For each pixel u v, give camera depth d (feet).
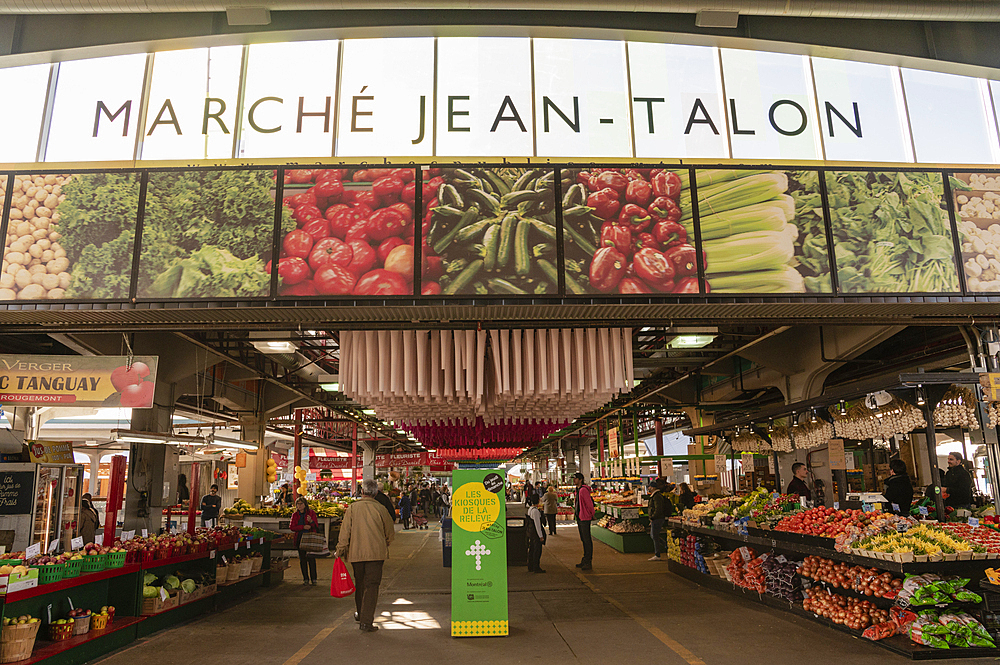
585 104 28.32
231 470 93.91
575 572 35.60
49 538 29.17
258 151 27.32
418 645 19.57
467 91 28.30
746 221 24.39
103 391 26.94
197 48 28.40
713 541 31.45
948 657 16.69
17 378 26.78
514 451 121.19
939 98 29.76
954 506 25.58
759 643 18.94
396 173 24.25
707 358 49.34
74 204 24.03
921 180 25.40
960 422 22.24
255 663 17.71
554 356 26.27
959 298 24.30
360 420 84.99
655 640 19.61
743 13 27.37
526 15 28.96
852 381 48.08
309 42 28.66
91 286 23.36
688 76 28.96
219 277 23.35
